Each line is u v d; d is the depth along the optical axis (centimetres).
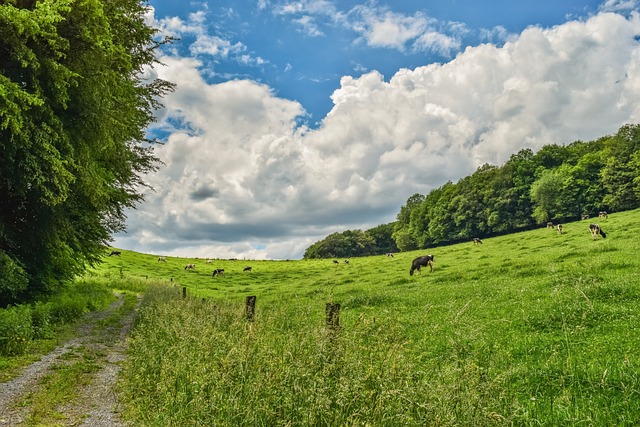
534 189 11006
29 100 1342
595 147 12838
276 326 1095
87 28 1584
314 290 3550
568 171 11031
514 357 1112
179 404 761
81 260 2777
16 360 1243
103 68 1720
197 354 914
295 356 736
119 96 1991
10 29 1362
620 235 4088
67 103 1681
